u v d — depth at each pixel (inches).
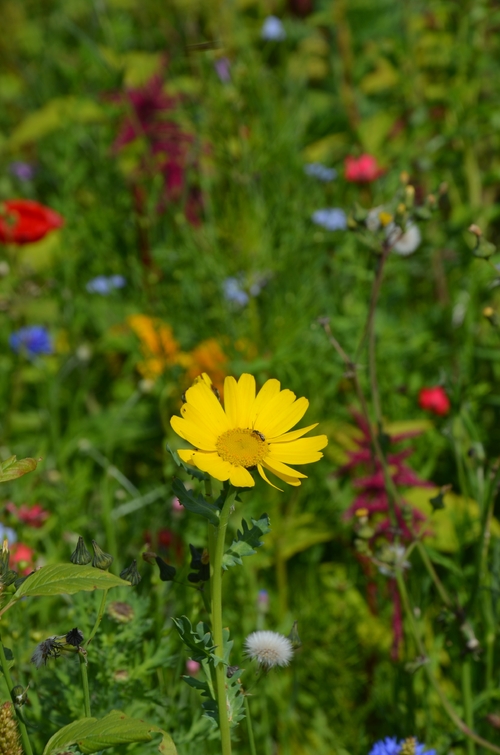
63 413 49.6
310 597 38.2
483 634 33.9
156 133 52.6
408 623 33.3
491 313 31.9
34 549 36.5
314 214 48.0
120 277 51.6
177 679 32.0
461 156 52.4
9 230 45.4
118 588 31.0
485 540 32.5
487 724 33.3
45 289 49.6
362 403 32.9
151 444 45.7
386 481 32.7
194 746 31.1
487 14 52.9
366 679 36.5
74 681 30.8
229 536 38.0
